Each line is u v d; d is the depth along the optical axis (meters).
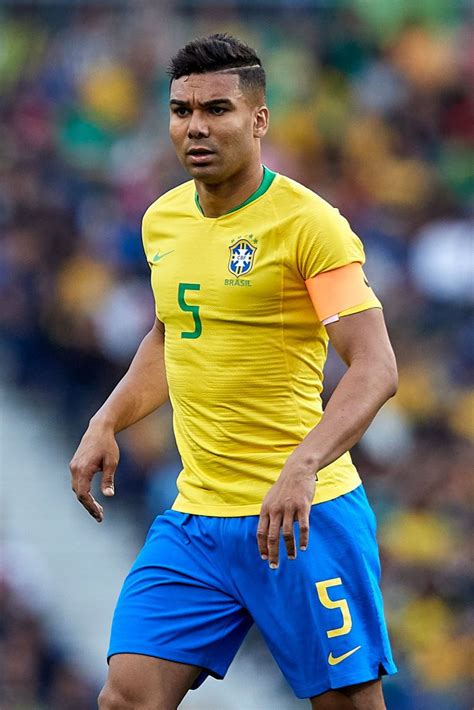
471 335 46.41
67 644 37.88
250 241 14.63
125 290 44.22
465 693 38.91
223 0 51.72
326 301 14.36
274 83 51.25
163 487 40.41
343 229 14.52
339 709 15.09
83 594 39.06
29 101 48.44
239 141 14.48
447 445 43.75
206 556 15.06
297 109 51.19
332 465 15.12
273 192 14.74
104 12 50.84
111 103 48.78
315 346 15.08
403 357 45.56
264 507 13.47
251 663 38.00
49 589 38.94
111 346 43.34
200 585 15.02
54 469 41.31
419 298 47.38
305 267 14.47
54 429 42.12
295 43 52.50
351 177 50.38
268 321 14.66
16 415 41.97
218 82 14.38
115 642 14.94
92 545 39.97
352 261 14.43
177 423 15.42
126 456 41.03
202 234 14.90
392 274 47.88
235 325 14.71
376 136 51.50
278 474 14.85
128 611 15.03
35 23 50.16
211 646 15.02
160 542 15.32
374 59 52.97
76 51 50.00
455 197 50.62
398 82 52.75
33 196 46.03
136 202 46.31
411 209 50.22
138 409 16.16
